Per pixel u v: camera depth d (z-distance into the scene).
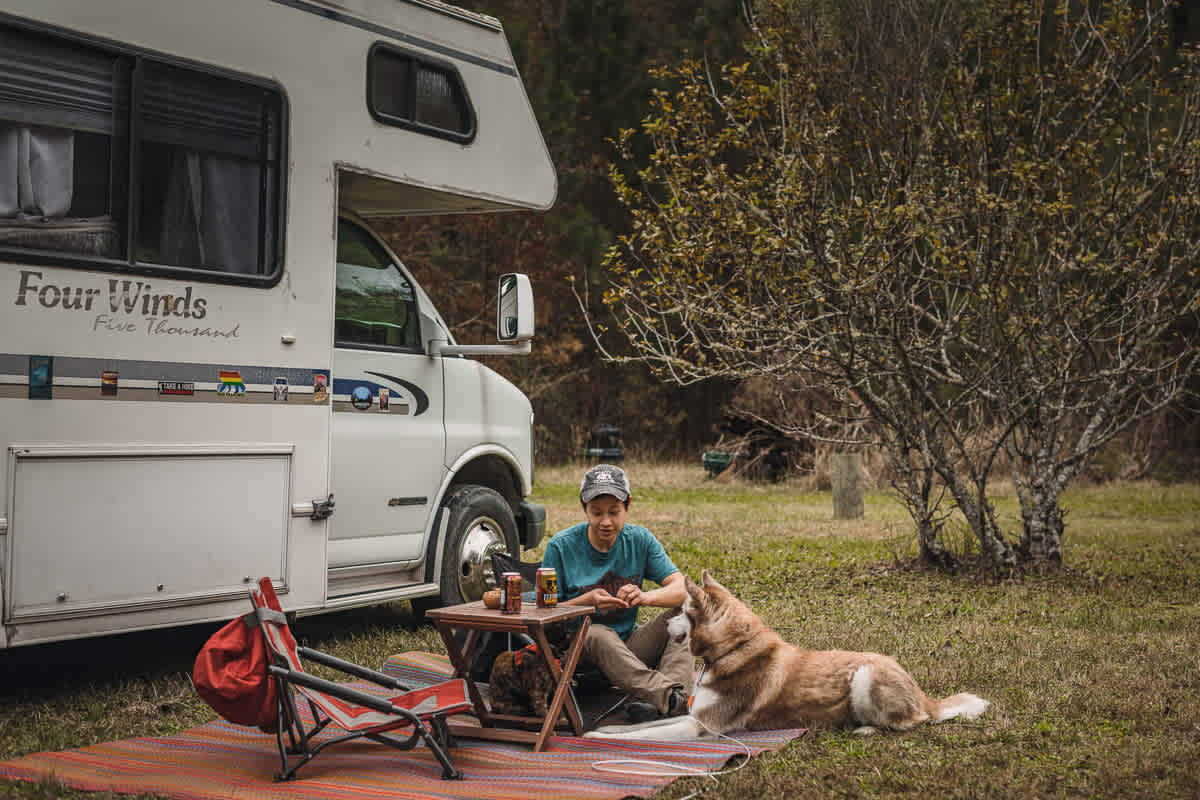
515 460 7.85
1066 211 9.68
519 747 4.77
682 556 11.37
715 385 27.56
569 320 25.09
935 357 10.95
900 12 9.95
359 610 8.21
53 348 4.93
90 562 5.04
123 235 5.20
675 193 9.91
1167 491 19.72
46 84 4.98
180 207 5.43
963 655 6.62
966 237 10.24
